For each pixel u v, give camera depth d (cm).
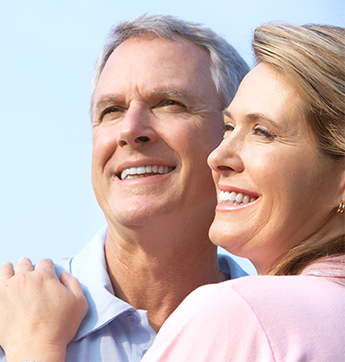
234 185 164
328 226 154
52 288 206
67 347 199
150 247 229
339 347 112
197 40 250
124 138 223
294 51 156
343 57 153
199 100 237
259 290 122
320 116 150
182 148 226
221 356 114
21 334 187
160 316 240
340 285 130
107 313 209
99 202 246
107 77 242
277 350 110
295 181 152
